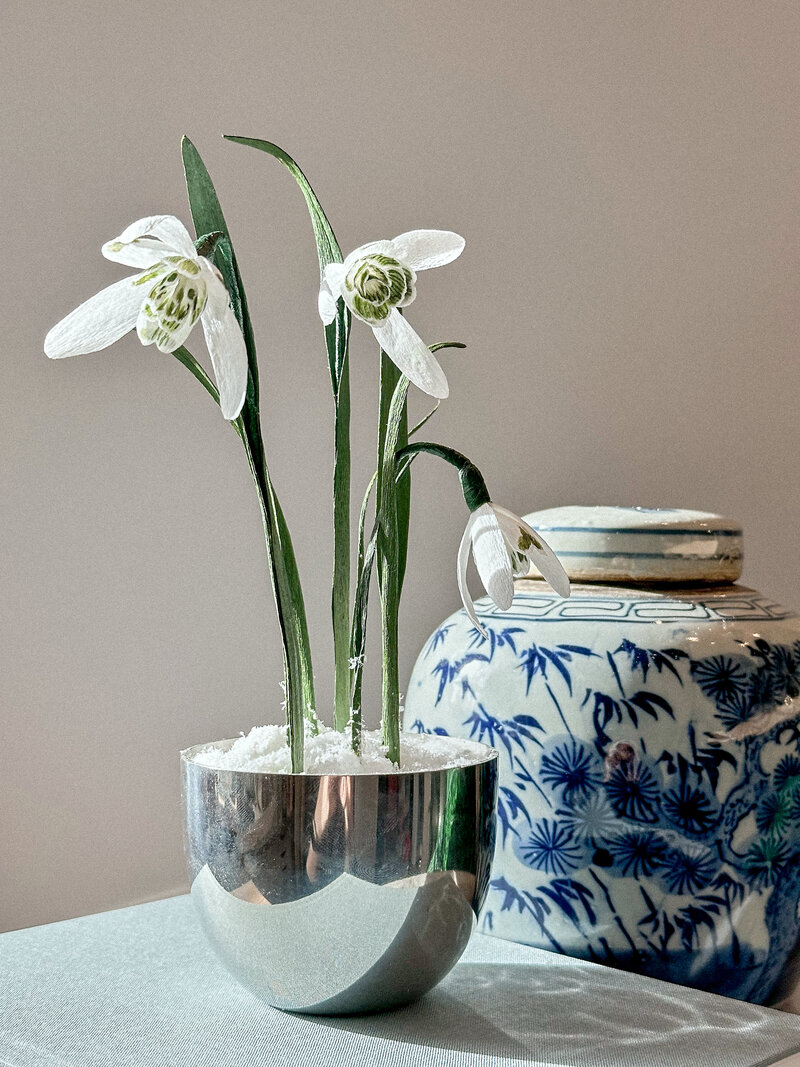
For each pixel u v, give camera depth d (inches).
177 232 11.2
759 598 16.4
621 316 27.8
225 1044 13.0
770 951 15.0
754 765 14.6
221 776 13.1
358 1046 13.0
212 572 22.1
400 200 24.1
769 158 31.1
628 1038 13.3
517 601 16.2
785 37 31.5
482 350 25.2
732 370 30.3
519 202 25.9
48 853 20.5
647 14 28.2
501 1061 12.7
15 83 20.1
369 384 23.7
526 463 26.0
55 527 20.5
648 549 15.8
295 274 22.7
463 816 13.4
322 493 23.2
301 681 14.3
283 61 22.5
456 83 24.9
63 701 20.6
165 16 21.3
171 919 16.8
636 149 28.1
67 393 20.6
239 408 11.1
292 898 12.9
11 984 14.4
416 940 13.2
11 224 20.1
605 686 14.7
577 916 15.1
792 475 31.9
